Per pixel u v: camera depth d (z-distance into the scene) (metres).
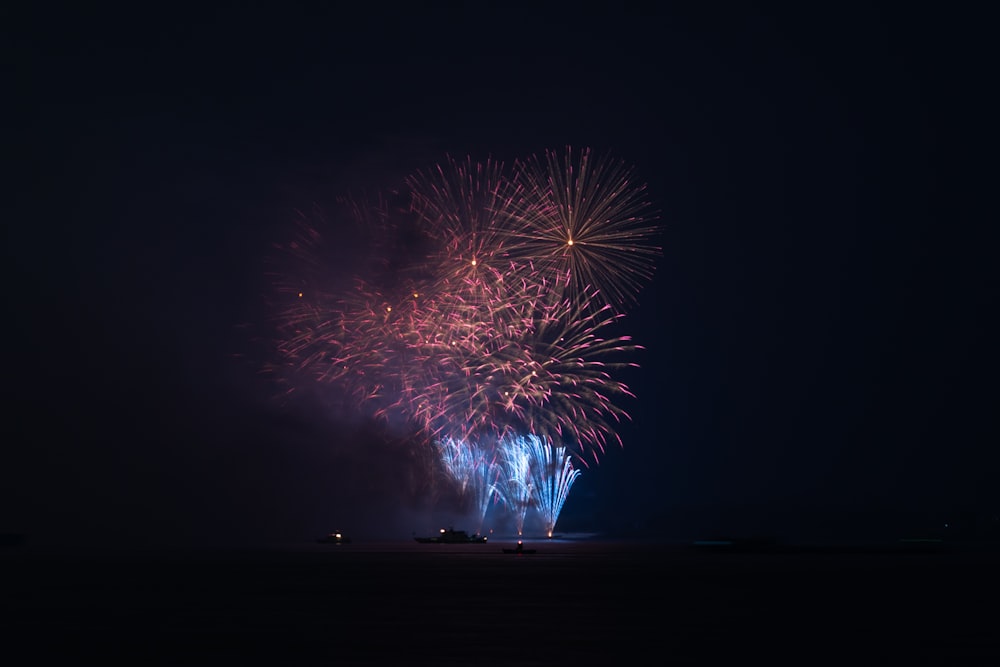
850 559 190.12
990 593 100.81
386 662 53.44
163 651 57.81
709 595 96.56
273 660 54.34
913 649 59.28
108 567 148.00
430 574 129.62
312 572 133.75
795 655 56.78
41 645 60.69
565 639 62.84
